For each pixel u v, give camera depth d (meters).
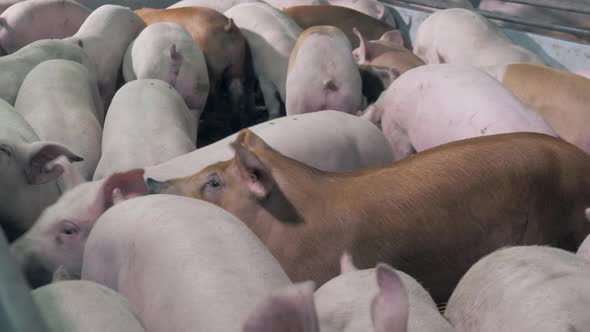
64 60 4.02
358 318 2.50
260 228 2.89
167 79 4.23
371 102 4.38
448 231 2.95
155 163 3.35
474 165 2.98
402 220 2.92
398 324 1.60
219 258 2.48
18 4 4.96
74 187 3.05
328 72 3.99
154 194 2.86
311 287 1.51
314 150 3.32
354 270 2.65
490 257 2.64
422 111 3.68
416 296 2.59
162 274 2.50
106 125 3.59
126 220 2.66
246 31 4.76
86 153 3.54
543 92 3.84
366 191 2.94
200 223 2.57
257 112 4.85
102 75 4.51
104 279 2.69
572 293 2.44
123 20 4.65
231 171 2.92
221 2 5.38
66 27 4.99
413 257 2.94
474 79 3.63
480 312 2.55
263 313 1.47
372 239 2.91
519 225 2.99
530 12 5.11
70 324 2.32
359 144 3.42
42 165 3.23
